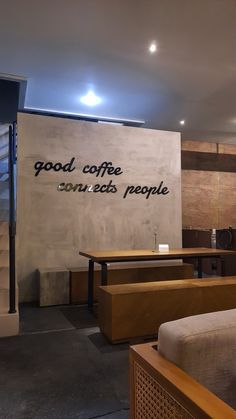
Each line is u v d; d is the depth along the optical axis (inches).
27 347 125.9
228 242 274.8
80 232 223.9
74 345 128.3
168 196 255.8
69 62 199.5
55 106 275.0
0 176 221.1
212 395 38.8
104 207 233.1
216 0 146.7
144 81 226.5
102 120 310.8
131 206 242.2
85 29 167.5
